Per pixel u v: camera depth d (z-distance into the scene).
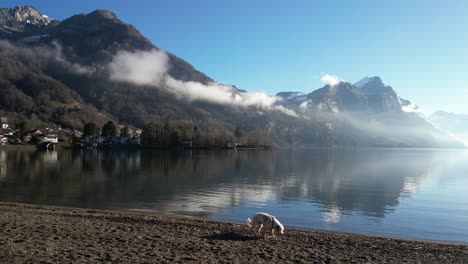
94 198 39.62
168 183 54.62
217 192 46.47
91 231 20.77
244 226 24.39
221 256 16.66
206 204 37.81
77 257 15.38
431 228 29.81
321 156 172.00
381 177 73.19
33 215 25.67
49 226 21.62
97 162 96.94
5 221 22.73
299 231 24.33
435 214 35.53
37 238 18.47
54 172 66.81
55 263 14.50
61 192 43.12
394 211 36.97
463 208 38.97
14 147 163.88
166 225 23.80
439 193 51.06
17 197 38.75
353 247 19.73
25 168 73.38
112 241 18.58
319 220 31.91
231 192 46.81
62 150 173.12
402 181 66.00
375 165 111.69
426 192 52.09
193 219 26.98
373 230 28.70
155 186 50.78
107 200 38.62
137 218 26.12
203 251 17.34
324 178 68.62
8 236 18.59
